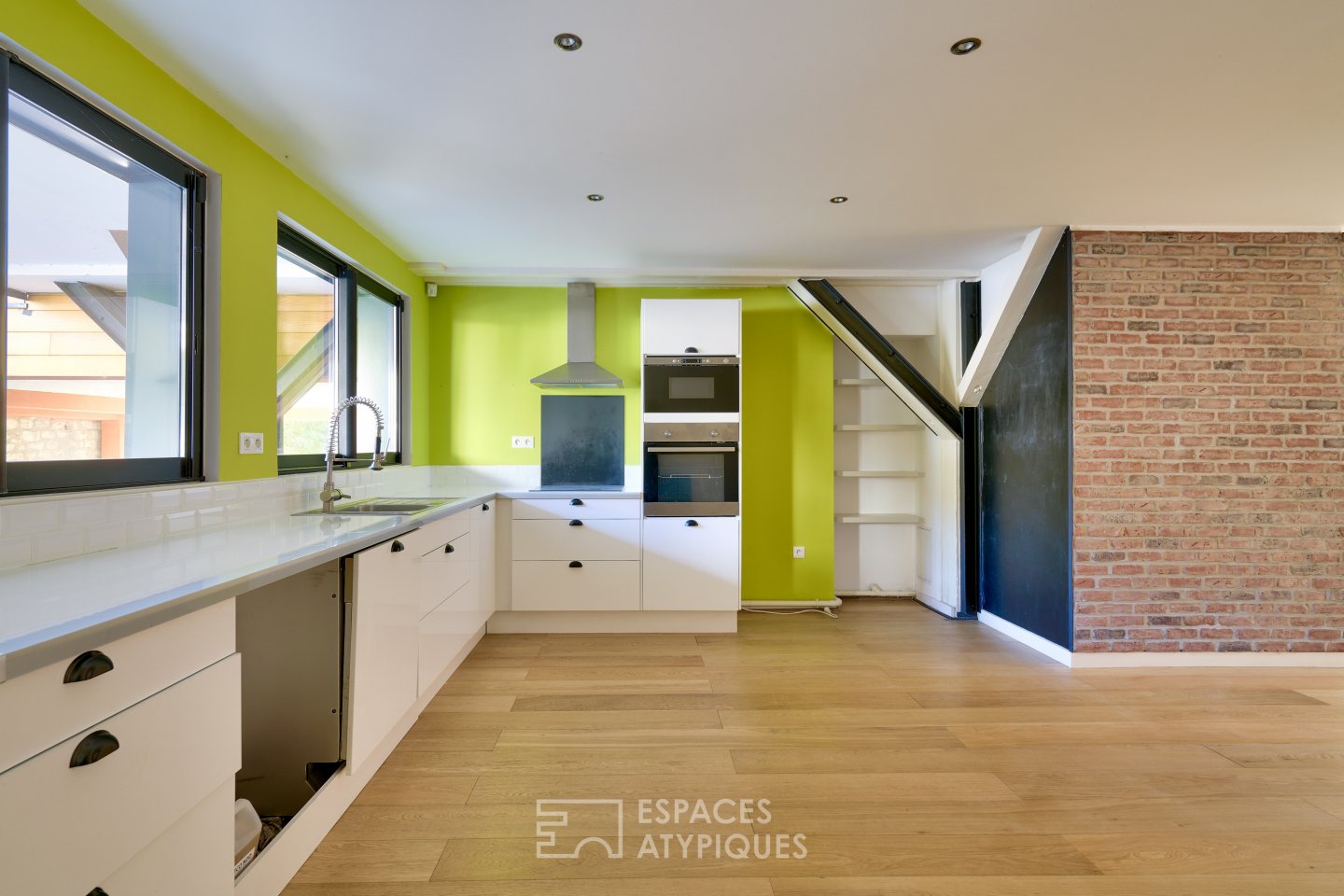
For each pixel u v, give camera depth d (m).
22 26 1.50
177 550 1.66
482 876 1.68
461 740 2.47
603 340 4.45
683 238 3.59
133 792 1.05
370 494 3.42
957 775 2.22
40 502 1.51
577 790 2.11
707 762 2.30
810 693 2.97
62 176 1.81
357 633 1.89
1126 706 2.83
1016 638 3.83
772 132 2.38
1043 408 3.58
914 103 2.18
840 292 4.59
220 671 1.28
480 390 4.41
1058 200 3.03
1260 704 2.86
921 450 4.85
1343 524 3.35
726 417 4.01
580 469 4.42
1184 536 3.34
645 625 4.02
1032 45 1.86
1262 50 1.88
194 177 2.16
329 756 1.89
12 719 0.85
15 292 1.66
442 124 2.31
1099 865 1.74
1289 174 2.73
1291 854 1.80
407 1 1.65
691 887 1.65
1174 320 3.36
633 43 1.85
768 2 1.67
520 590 3.94
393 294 4.02
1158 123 2.32
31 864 0.86
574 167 2.68
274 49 1.85
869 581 5.00
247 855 1.52
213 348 2.20
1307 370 3.36
